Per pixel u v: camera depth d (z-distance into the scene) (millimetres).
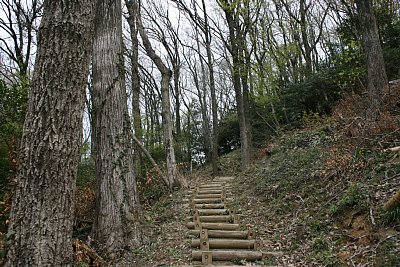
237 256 5141
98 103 6438
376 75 9117
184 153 22016
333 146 8234
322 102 15156
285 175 8477
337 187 6176
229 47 15500
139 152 15039
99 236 5883
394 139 6477
